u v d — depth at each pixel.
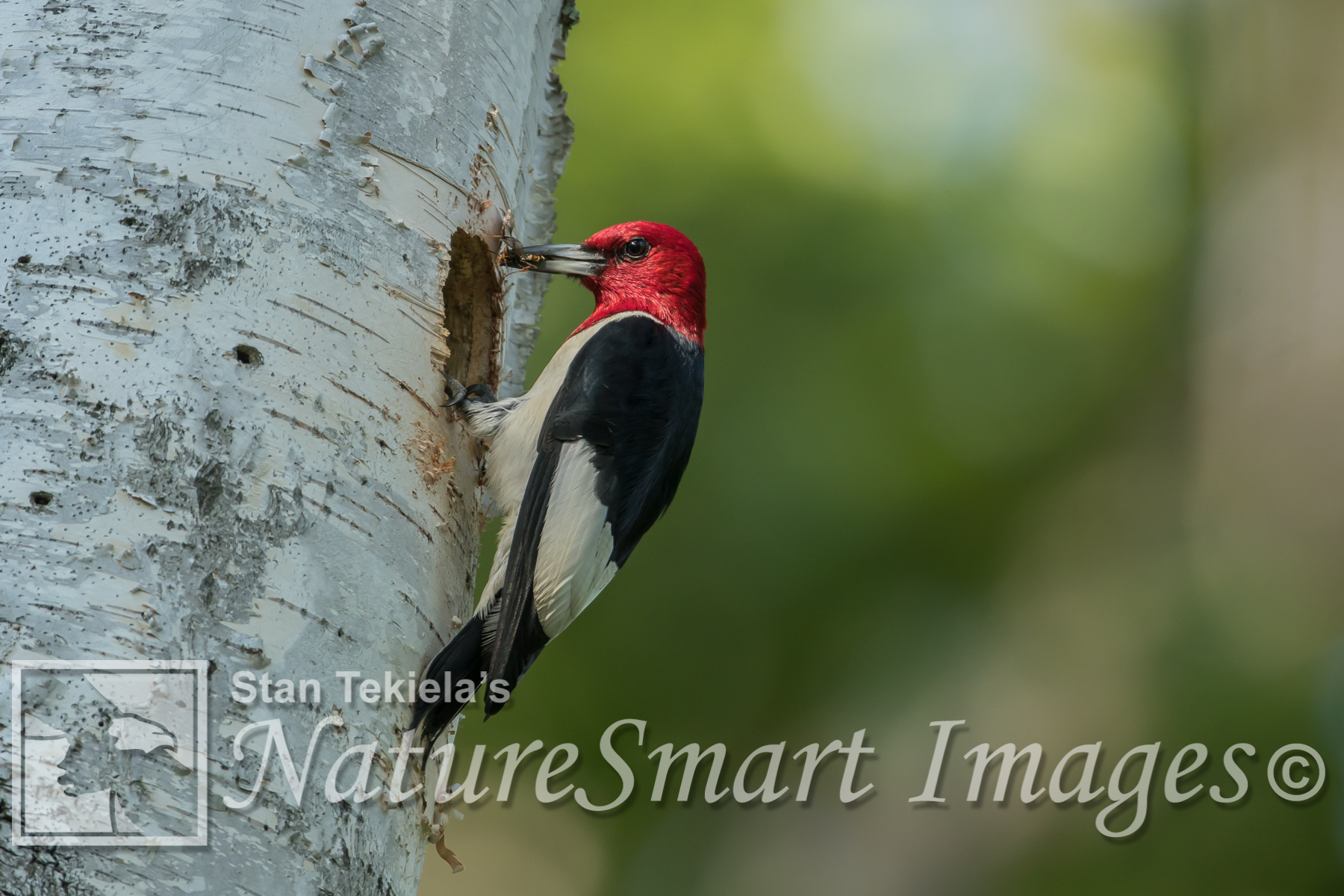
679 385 6.77
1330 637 12.77
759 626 12.24
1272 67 15.04
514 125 6.00
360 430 4.68
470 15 5.69
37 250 4.36
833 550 12.40
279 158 4.77
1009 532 13.04
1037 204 13.69
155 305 4.37
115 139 4.57
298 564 4.33
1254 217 14.41
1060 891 11.95
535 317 7.75
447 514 5.16
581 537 5.93
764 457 12.27
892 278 12.74
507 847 12.62
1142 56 14.58
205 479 4.23
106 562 4.00
